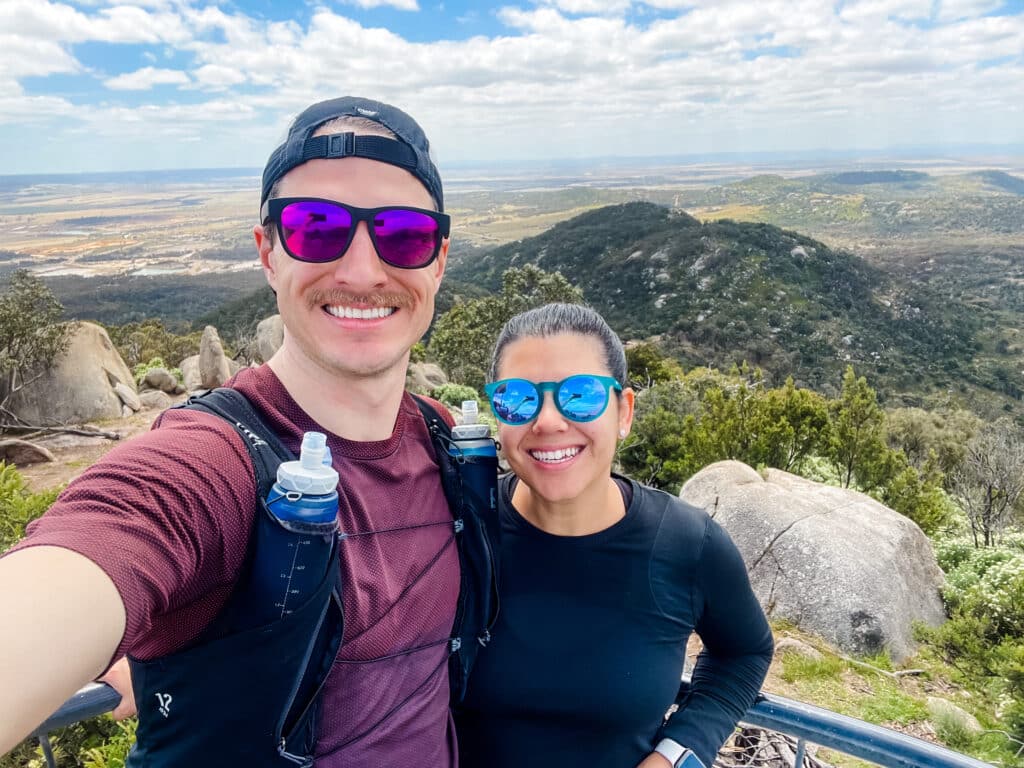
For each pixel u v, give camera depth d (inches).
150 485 36.4
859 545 319.9
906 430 979.9
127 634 32.9
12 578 30.5
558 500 60.0
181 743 39.6
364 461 51.1
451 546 55.5
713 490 378.9
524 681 59.1
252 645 38.5
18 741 28.1
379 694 47.2
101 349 816.3
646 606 60.8
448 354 1192.8
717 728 62.6
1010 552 403.2
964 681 261.7
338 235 49.4
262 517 39.1
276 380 50.6
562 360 59.9
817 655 271.7
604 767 59.5
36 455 642.8
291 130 53.1
